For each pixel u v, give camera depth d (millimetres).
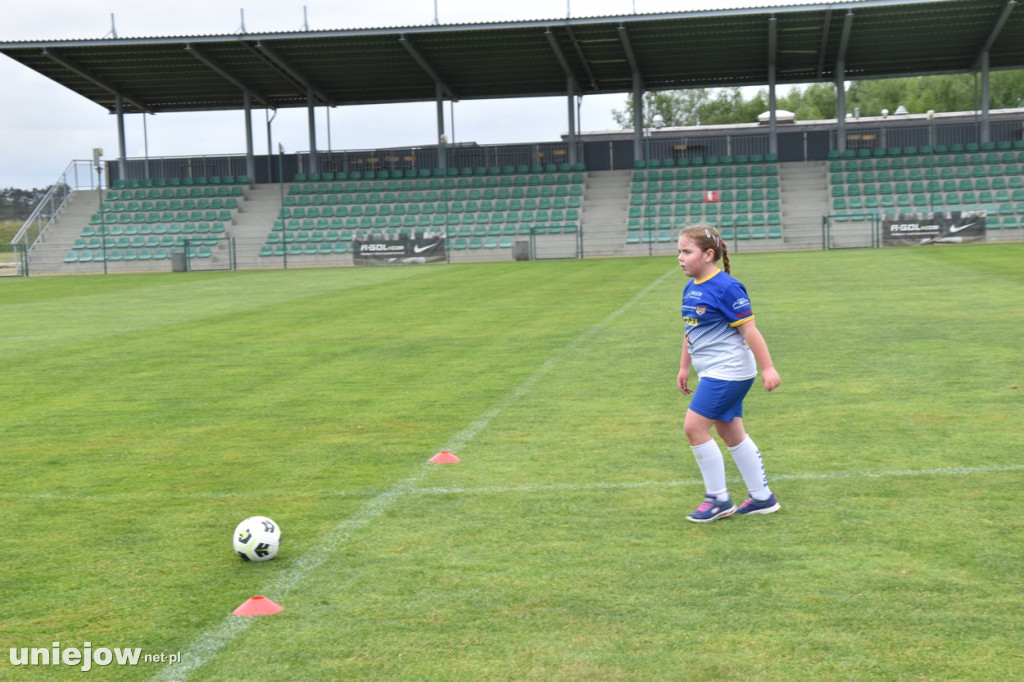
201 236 40438
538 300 17953
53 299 22875
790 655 3457
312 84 43438
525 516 5156
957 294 15750
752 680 3295
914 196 37656
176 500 5703
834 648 3500
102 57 39188
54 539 5020
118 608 4078
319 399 8867
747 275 21516
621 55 39781
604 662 3449
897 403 7672
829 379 8781
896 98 78125
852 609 3826
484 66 41344
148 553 4762
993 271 20297
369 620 3867
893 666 3355
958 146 39875
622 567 4352
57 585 4359
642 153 42562
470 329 13758
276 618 3914
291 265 38094
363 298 20109
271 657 3568
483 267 30984
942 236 32906
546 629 3732
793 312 13977
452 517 5180
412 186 42562
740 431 4996
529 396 8586
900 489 5410
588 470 6059
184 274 34094
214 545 4852
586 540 4734
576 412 7832
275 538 4594
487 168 43156
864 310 13953
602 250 37781
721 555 4465
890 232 33344
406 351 11797
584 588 4121
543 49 39062
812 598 3945
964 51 40000
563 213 39875
